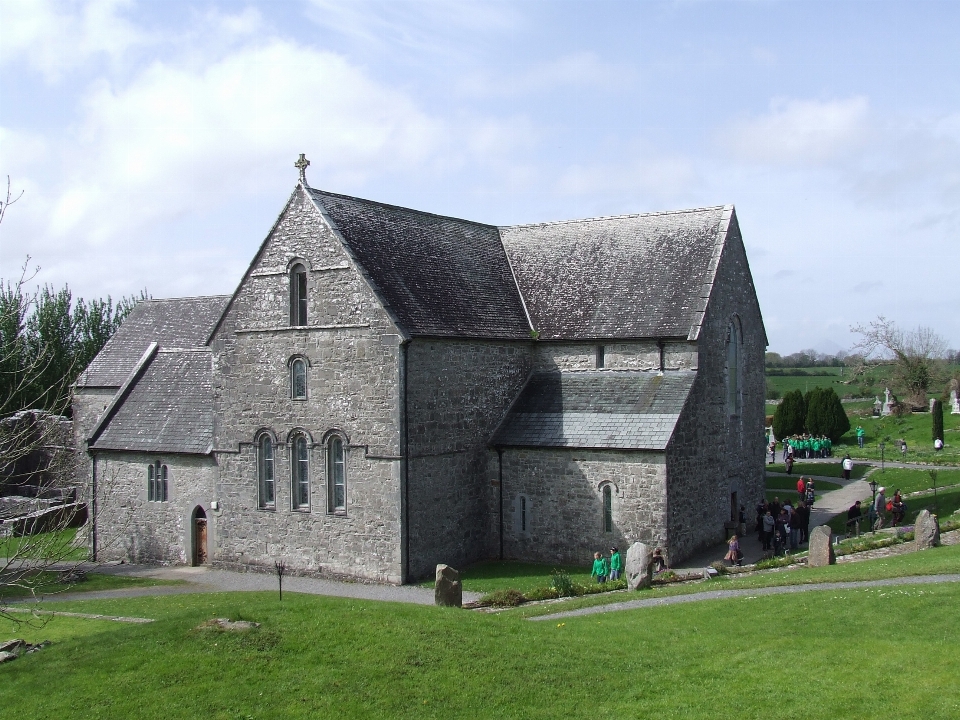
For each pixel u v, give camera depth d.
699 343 41.34
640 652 22.27
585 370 44.12
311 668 21.06
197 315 60.06
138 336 61.41
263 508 41.88
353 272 38.91
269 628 23.38
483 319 43.00
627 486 39.09
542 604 30.75
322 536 40.09
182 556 45.72
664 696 19.59
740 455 46.88
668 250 45.12
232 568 42.91
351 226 40.94
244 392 42.31
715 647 22.33
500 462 42.44
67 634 29.64
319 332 39.94
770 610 25.00
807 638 22.25
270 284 41.41
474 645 22.28
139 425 48.09
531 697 19.80
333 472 40.00
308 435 40.41
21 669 21.83
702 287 42.50
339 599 28.59
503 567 40.69
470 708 19.33
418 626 23.47
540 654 21.95
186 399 48.16
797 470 66.94
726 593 28.72
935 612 22.97
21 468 61.59
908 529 39.28
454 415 40.75
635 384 42.00
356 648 22.03
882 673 19.48
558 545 40.97
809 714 18.02
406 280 40.81
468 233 48.69
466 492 41.47
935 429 74.25
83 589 40.38
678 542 39.28
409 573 38.28
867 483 58.88
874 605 24.06
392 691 19.98
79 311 86.81
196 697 19.91
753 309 48.84
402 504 37.94
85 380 60.38
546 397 43.69
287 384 41.00
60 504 55.66
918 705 17.86
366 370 38.69
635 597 29.61
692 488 40.75
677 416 39.31
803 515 42.41
